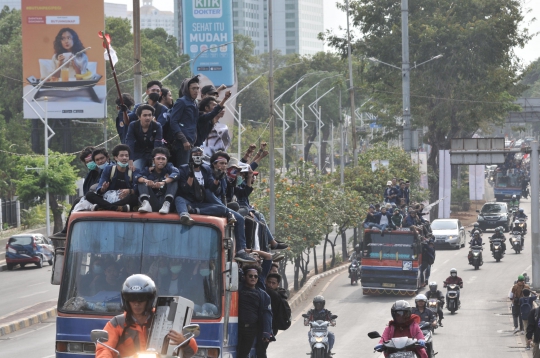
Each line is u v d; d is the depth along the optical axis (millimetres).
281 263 70000
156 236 20609
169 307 13672
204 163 22375
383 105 156125
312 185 80250
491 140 74000
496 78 141000
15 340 47375
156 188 21156
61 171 102438
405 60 101375
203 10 138875
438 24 140375
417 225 71625
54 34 117000
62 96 117125
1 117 134250
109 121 144500
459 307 64125
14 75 152000
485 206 127562
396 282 68000
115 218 20750
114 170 21438
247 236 23969
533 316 33219
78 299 20328
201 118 24766
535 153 67500
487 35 137125
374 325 55188
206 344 19891
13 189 126000
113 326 13531
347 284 78125
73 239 20734
